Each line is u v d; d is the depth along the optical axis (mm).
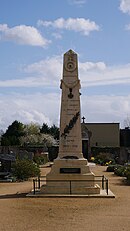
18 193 24625
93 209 18594
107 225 14984
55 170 24641
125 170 37219
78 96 25547
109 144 84562
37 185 29844
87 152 75125
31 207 19016
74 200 21422
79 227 14664
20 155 51844
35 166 36781
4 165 39938
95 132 85625
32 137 93688
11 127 97812
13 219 16125
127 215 17062
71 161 24719
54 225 15023
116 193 24797
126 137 87938
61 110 25531
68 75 25672
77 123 25422
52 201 21000
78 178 24297
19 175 34688
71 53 25828
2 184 31172
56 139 99250
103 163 60938
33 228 14484
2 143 77875
